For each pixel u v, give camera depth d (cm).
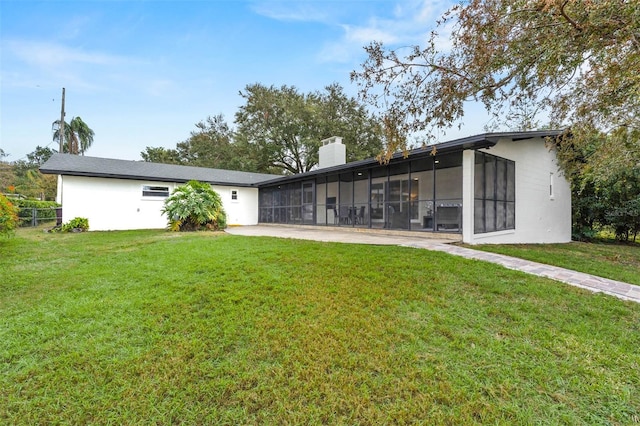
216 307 322
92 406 186
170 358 234
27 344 250
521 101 463
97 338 261
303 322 289
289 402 190
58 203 1554
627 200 1042
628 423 177
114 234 968
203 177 1455
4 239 771
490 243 774
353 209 1125
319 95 2380
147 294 360
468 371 220
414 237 852
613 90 465
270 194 1590
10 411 182
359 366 224
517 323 292
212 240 734
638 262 670
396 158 888
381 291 362
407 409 184
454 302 335
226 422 176
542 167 998
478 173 765
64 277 431
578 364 231
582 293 374
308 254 542
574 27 340
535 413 183
